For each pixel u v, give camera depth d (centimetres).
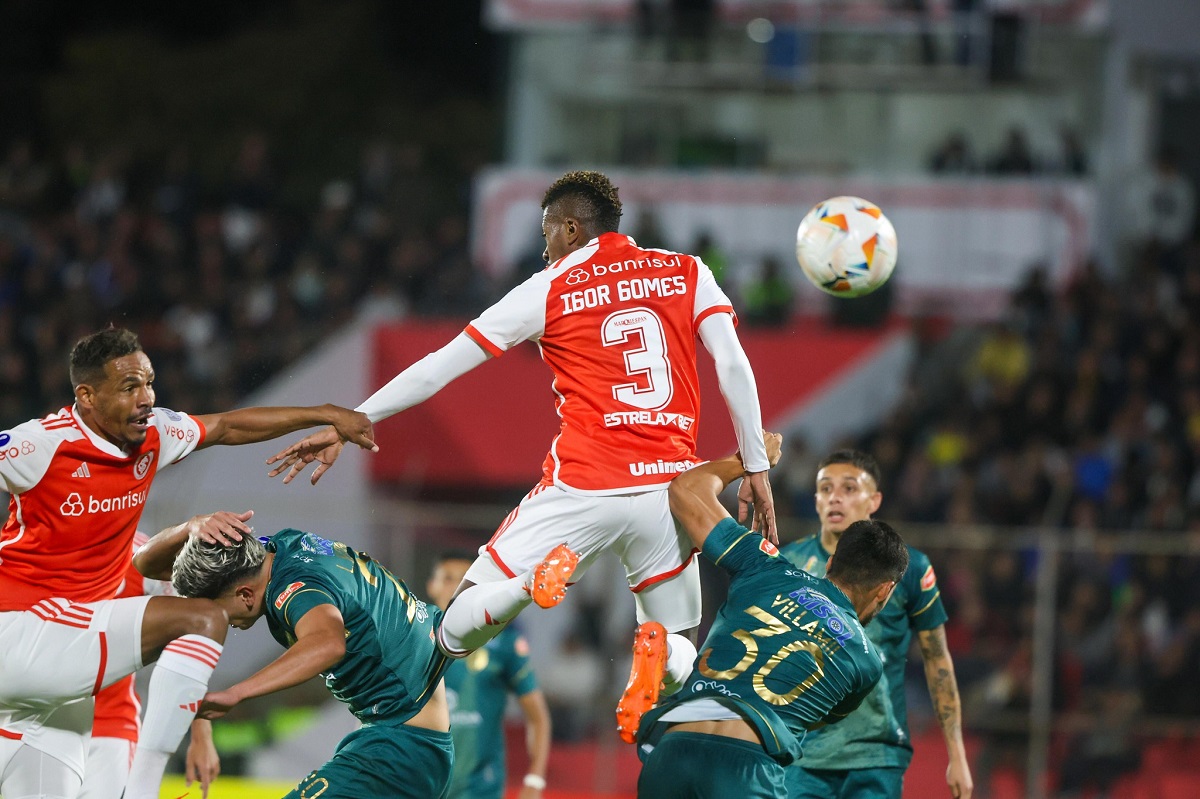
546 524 1833
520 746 4078
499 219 6391
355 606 1877
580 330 1838
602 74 6544
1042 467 4688
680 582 1889
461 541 4200
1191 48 6322
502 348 1859
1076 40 6312
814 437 5453
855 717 2256
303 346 5800
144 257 6334
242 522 1881
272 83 9300
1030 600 3947
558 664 4128
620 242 1880
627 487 1817
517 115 6619
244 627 1903
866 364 5484
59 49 9638
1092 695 3903
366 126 9231
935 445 5097
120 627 1862
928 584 2295
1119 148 6319
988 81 6275
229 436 1973
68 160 7269
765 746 1739
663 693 1986
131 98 9275
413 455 5438
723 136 6469
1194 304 5675
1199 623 3894
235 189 6762
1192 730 3859
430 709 1969
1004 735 3909
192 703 1769
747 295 5706
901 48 6347
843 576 1909
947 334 5822
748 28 6438
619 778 4025
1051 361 5325
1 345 5853
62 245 6438
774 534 1908
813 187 6169
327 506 4125
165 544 1970
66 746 2027
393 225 6444
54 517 1905
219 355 5791
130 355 1883
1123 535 4150
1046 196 6062
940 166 6169
